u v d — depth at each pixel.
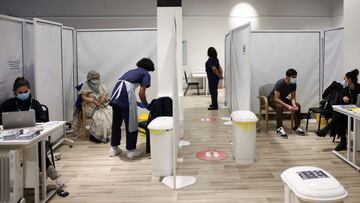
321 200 1.93
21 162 2.83
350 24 4.90
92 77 5.18
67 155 4.45
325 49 6.02
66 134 5.49
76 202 3.06
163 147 3.62
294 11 11.22
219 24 11.34
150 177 3.64
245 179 3.54
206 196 3.15
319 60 6.18
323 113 4.98
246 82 4.71
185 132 5.66
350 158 4.04
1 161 2.67
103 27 11.00
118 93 4.17
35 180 2.91
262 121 6.26
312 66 6.20
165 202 3.04
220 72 7.77
